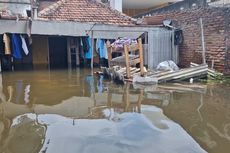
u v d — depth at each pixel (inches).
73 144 170.2
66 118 226.1
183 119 220.2
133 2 878.4
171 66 475.2
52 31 544.4
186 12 507.5
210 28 437.7
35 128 201.9
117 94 318.7
